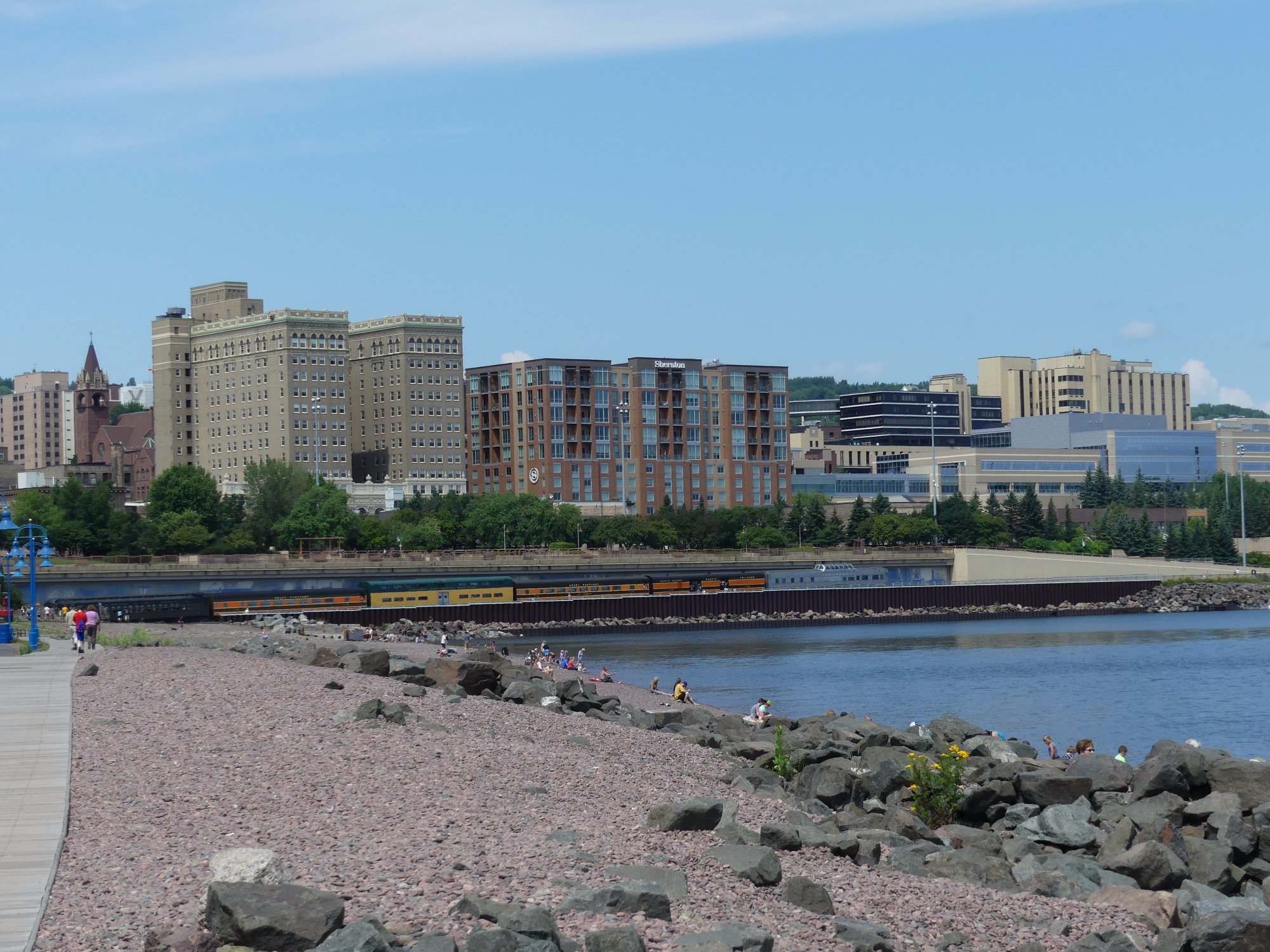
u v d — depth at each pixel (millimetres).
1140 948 23641
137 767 34406
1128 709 98000
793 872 26266
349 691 51812
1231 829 35062
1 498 84312
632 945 19234
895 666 131250
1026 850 33156
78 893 22000
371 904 21109
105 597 170625
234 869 20828
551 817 29562
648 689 99812
